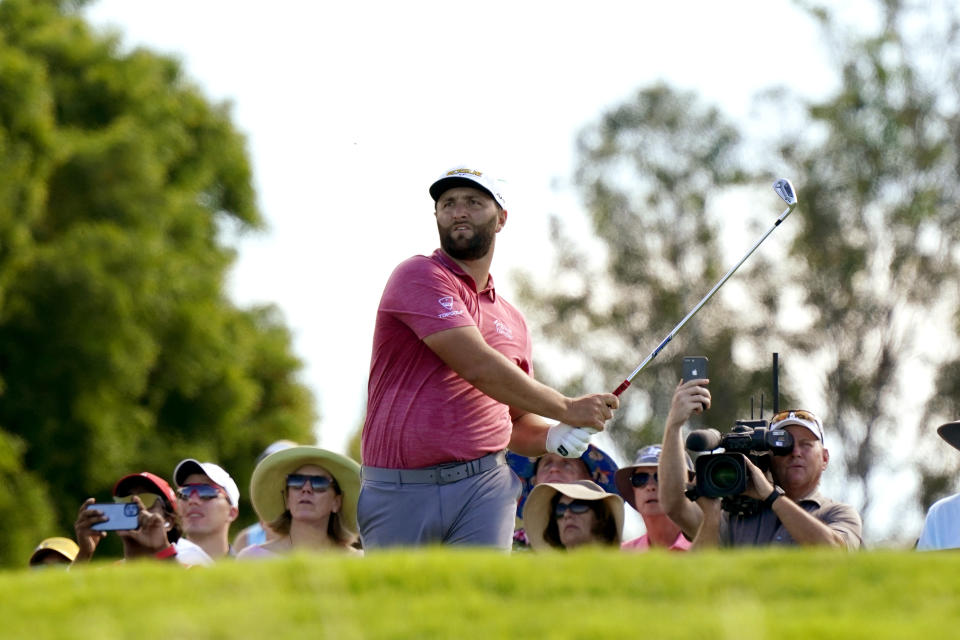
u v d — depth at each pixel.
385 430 18.27
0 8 74.62
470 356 18.08
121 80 74.69
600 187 87.56
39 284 66.06
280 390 81.88
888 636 10.72
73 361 66.31
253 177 85.50
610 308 88.00
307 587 12.70
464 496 18.09
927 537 22.14
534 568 13.11
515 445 20.20
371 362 18.75
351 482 23.38
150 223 72.06
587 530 22.77
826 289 83.38
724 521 20.45
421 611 11.78
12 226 64.50
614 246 87.56
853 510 21.14
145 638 11.15
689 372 21.17
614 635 10.89
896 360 82.56
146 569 13.84
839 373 82.44
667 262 87.31
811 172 83.38
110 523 21.83
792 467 21.17
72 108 73.62
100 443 66.88
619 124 87.94
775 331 84.50
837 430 82.56
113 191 70.75
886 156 82.75
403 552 14.07
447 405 18.19
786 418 21.45
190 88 83.00
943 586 12.43
